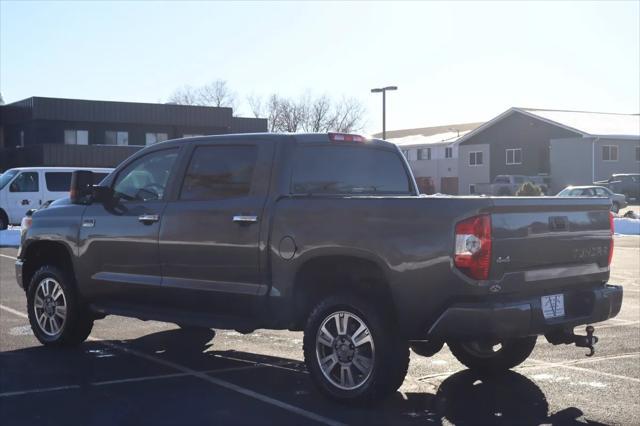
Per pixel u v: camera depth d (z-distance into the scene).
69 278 7.58
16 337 8.27
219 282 6.32
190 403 5.75
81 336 7.69
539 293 5.49
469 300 5.16
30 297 7.89
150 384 6.32
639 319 9.59
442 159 67.25
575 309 5.73
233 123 48.88
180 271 6.57
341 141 6.69
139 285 6.86
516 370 6.89
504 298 5.24
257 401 5.82
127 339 8.26
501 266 5.16
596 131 52.47
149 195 7.00
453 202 5.19
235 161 6.44
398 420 5.35
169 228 6.62
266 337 8.45
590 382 6.45
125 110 44.12
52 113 41.66
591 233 5.90
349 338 5.61
